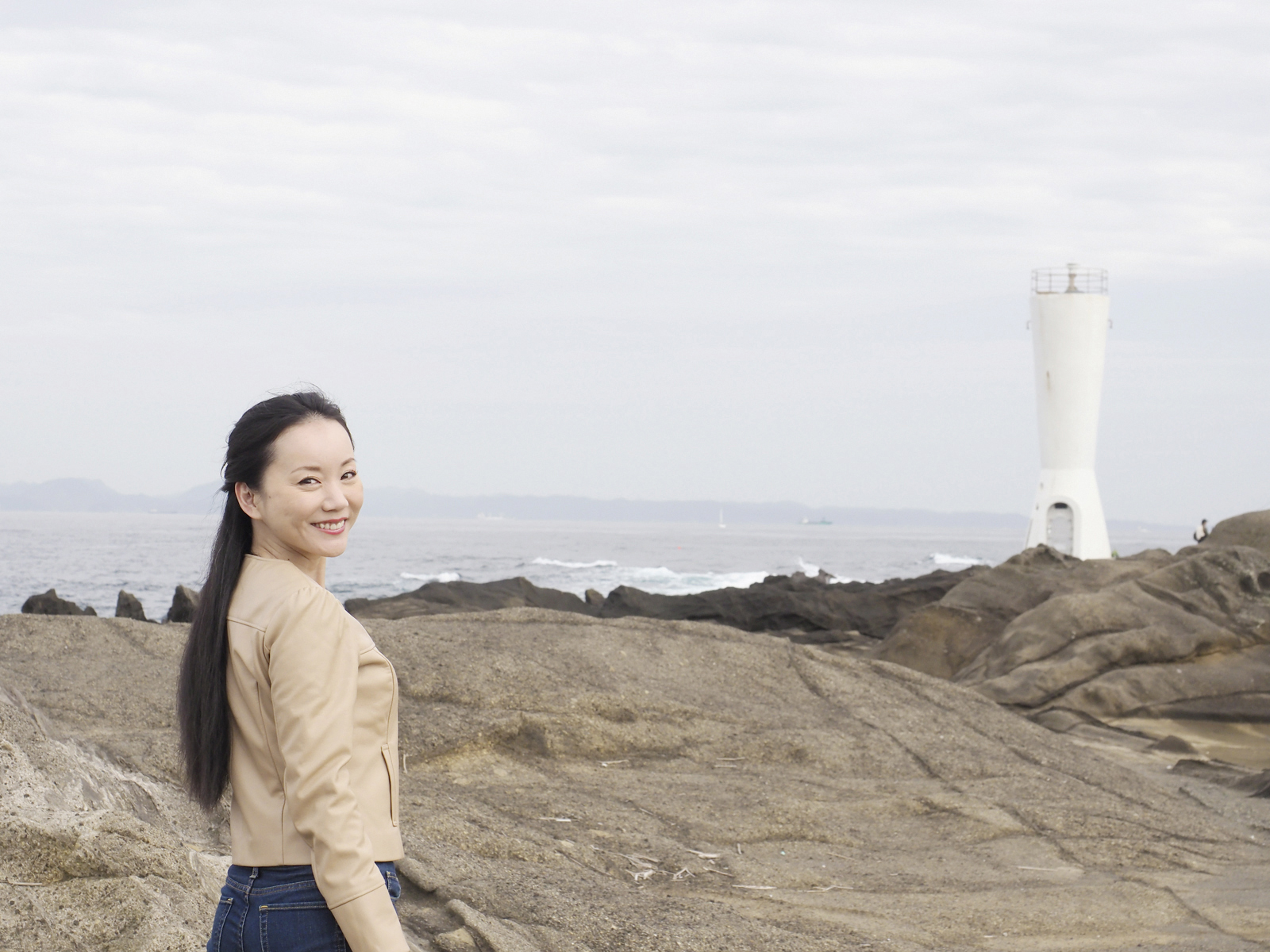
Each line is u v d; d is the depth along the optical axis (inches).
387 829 94.4
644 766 303.3
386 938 86.3
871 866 257.0
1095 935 221.6
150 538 5521.7
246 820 93.0
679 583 2422.5
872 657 649.6
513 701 314.5
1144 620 565.0
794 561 4286.4
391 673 97.3
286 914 89.4
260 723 92.4
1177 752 452.8
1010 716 392.5
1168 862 278.1
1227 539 807.7
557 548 5300.2
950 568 3806.6
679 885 227.1
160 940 134.3
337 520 99.3
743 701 353.1
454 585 920.9
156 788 215.3
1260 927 231.1
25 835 143.9
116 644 322.7
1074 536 1339.8
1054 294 1325.0
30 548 3944.4
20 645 313.1
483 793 264.5
